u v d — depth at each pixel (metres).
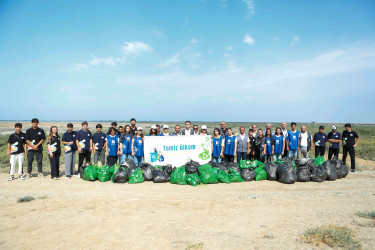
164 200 6.69
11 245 4.16
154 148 10.26
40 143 9.94
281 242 4.19
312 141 11.75
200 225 5.01
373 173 10.84
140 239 4.38
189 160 10.52
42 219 5.34
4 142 23.27
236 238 4.38
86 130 10.40
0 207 6.14
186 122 11.08
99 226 4.96
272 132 10.76
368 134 37.75
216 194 7.33
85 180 9.32
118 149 10.29
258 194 7.32
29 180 9.36
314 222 5.05
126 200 6.68
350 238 4.18
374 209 5.84
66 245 4.17
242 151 10.38
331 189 7.96
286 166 8.88
